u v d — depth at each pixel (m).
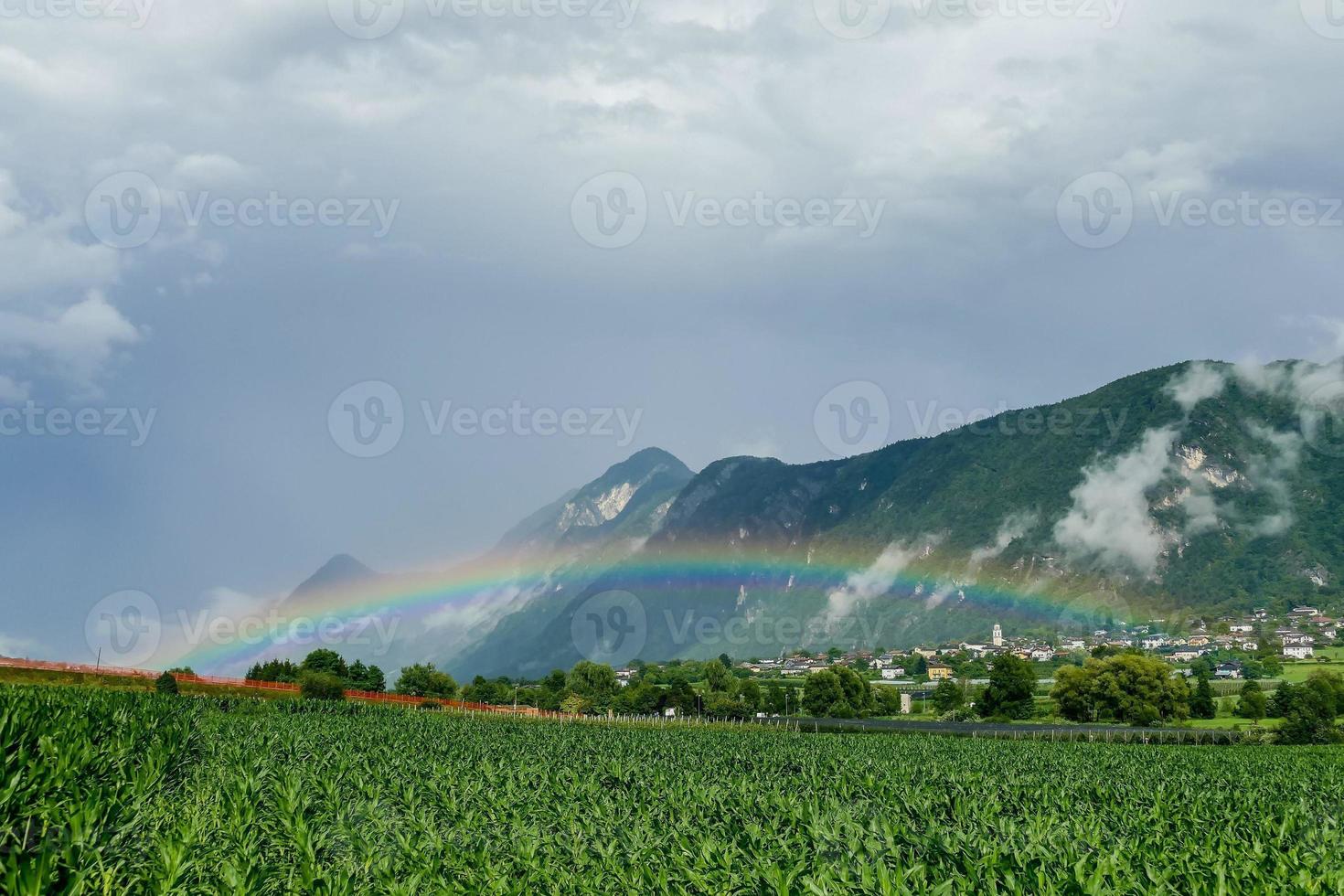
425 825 28.52
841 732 106.12
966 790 41.38
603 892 23.27
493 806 32.72
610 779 44.44
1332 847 26.84
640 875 23.89
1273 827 30.09
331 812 29.97
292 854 24.56
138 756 34.62
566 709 156.88
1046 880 21.39
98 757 27.06
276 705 96.19
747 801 34.69
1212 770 60.91
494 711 121.81
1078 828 28.52
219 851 22.94
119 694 55.72
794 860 24.53
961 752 71.56
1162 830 30.28
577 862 25.62
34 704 31.66
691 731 93.94
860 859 23.94
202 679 111.81
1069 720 147.38
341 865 23.38
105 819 20.84
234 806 26.89
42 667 105.19
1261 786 48.53
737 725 118.31
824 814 30.50
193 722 51.88
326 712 91.31
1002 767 58.56
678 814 32.94
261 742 50.38
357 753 48.28
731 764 54.19
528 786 39.25
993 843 25.50
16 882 16.30
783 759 57.38
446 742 61.25
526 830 28.25
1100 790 41.22
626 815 31.34
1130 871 22.95
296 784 30.12
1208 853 24.61
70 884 16.91
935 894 20.98
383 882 22.36
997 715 152.75
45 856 16.80
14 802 20.95
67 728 28.73
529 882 23.61
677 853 25.22
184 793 32.69
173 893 18.84
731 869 24.06
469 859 24.67
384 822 29.50
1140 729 117.44
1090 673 145.62
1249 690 147.88
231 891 19.81
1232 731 108.06
